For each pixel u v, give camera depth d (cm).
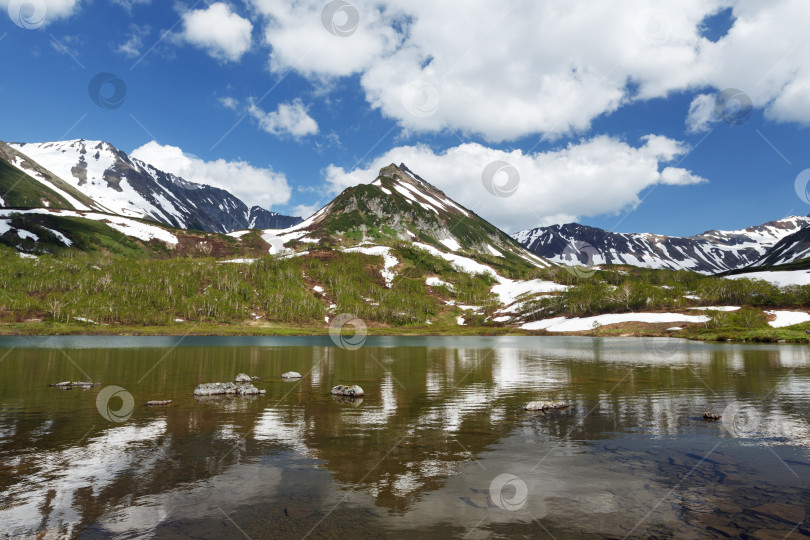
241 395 2920
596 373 4250
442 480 1340
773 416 2242
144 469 1425
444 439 1812
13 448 1653
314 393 3030
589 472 1410
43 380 3572
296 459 1539
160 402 2575
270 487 1276
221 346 8988
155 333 14400
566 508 1131
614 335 14212
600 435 1875
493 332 17050
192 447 1683
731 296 16900
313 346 9450
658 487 1279
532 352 7581
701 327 13462
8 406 2469
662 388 3222
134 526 1018
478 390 3172
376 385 3438
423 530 1002
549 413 2339
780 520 1055
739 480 1333
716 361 5509
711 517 1073
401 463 1503
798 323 12912
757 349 7894
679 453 1614
